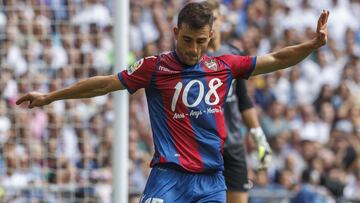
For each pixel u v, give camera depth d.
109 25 40.53
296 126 45.06
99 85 17.28
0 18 34.41
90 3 39.88
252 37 49.75
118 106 25.58
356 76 50.41
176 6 48.09
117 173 25.53
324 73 49.31
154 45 46.03
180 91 17.20
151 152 39.19
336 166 41.19
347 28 53.66
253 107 23.41
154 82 17.28
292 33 51.00
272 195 33.59
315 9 53.66
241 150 23.08
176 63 17.28
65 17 34.41
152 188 17.33
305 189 32.62
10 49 34.06
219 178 17.55
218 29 22.42
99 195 32.09
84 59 34.28
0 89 33.56
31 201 31.47
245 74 17.58
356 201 33.06
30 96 17.42
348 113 47.12
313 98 47.44
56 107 33.88
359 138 44.72
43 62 34.00
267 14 52.09
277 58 17.48
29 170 32.34
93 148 33.53
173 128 17.28
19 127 32.75
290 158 40.88
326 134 45.94
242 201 23.08
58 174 32.38
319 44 17.14
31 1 34.56
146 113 40.91
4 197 31.34
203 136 17.27
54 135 33.19
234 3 51.62
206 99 17.28
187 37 16.73
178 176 17.25
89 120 34.47
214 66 17.39
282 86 46.88
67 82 33.81
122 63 25.77
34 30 34.28
